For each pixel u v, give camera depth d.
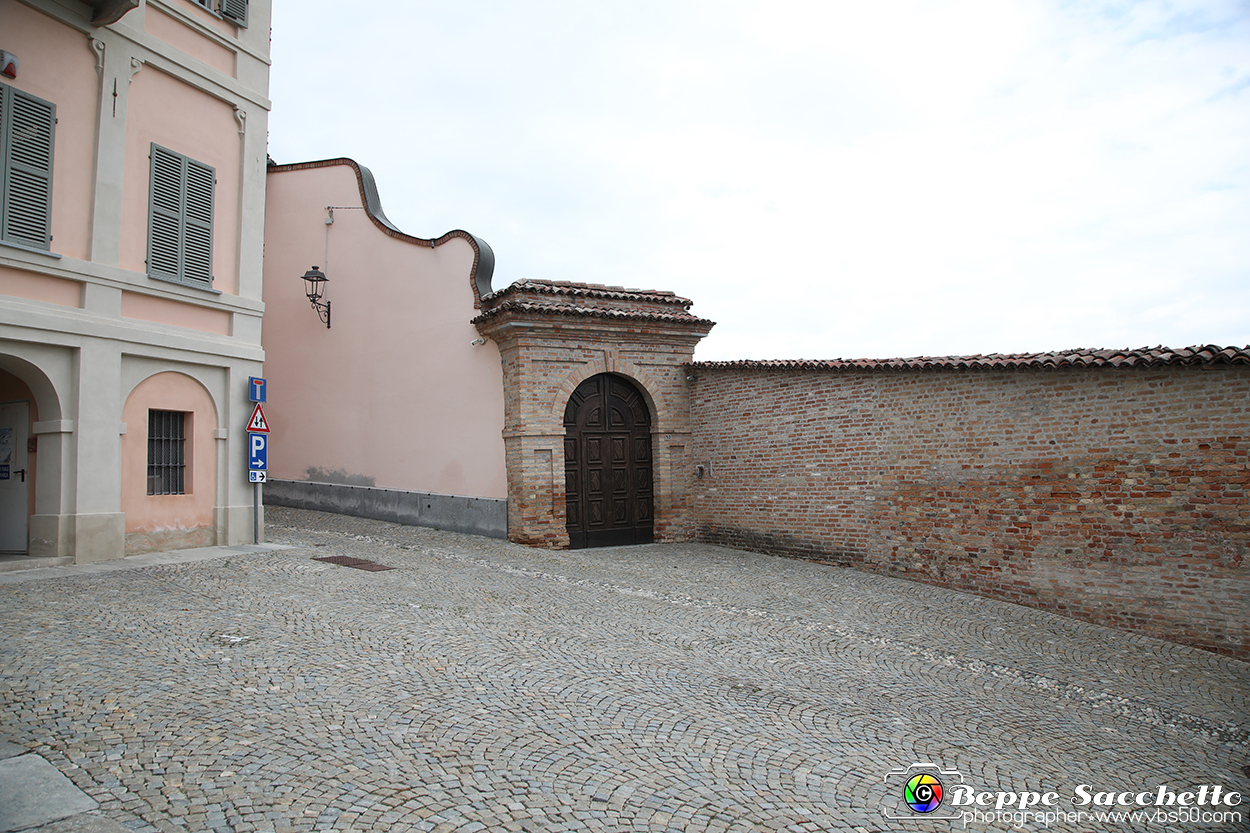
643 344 15.74
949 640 8.80
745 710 5.96
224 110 12.02
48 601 7.61
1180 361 8.82
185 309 11.38
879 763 5.14
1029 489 10.47
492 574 11.08
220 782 4.11
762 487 14.61
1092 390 9.84
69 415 9.84
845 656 7.90
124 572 9.30
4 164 9.10
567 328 14.68
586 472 15.29
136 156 10.64
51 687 5.29
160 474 11.18
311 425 17.98
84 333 9.85
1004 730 6.12
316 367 17.92
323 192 17.91
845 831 4.13
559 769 4.59
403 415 16.42
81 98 9.98
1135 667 8.13
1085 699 7.13
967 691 7.07
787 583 11.57
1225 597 8.63
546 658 6.93
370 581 9.76
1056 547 10.13
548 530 14.43
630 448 15.90
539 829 3.85
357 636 7.14
